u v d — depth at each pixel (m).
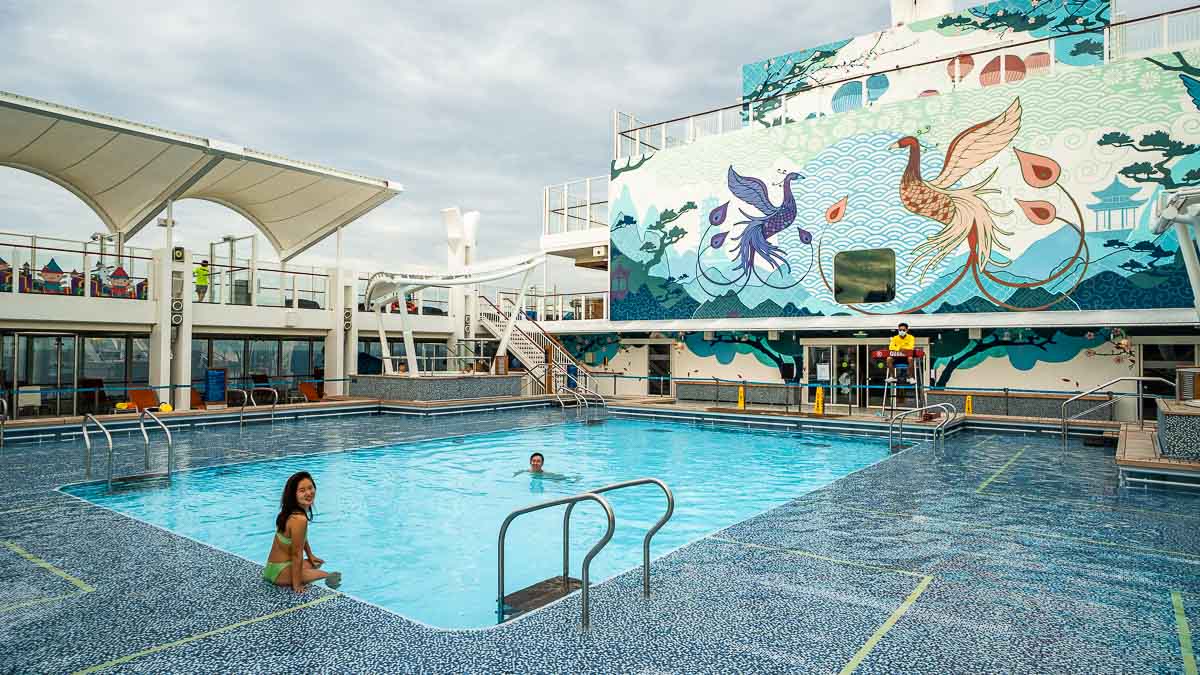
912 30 20.22
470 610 5.05
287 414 17.17
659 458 12.27
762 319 19.83
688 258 21.25
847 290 18.41
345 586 5.59
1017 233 16.22
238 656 3.70
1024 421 14.80
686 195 21.30
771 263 19.64
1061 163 15.73
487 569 6.03
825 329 18.98
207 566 5.33
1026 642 3.95
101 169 16.78
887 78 20.56
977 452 12.20
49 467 10.19
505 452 12.80
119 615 4.31
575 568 6.02
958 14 19.59
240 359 20.16
